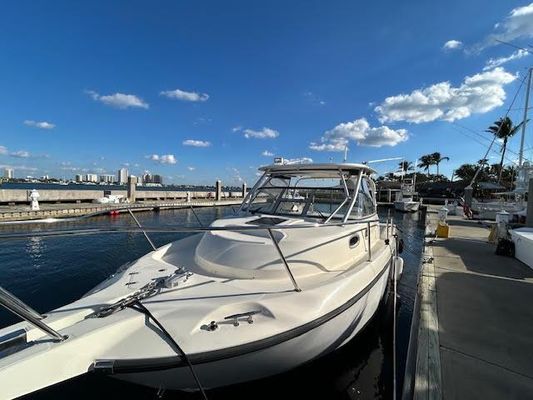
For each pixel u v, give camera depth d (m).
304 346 2.49
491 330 3.47
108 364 1.91
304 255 3.09
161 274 2.95
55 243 9.45
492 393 2.42
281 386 2.97
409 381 2.63
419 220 22.45
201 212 20.41
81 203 21.05
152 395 2.91
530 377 2.64
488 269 6.10
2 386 1.62
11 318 4.60
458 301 4.35
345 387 3.27
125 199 24.14
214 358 2.08
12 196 17.72
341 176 4.42
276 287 2.74
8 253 8.37
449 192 49.91
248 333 2.21
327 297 2.64
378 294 3.86
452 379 2.59
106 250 8.78
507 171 44.84
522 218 13.34
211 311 2.29
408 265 9.03
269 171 4.87
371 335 4.30
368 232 3.85
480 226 13.30
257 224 3.71
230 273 2.99
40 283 6.27
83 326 1.99
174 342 2.04
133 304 2.29
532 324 3.63
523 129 17.95
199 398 2.77
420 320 3.73
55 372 1.78
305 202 4.55
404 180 38.88
